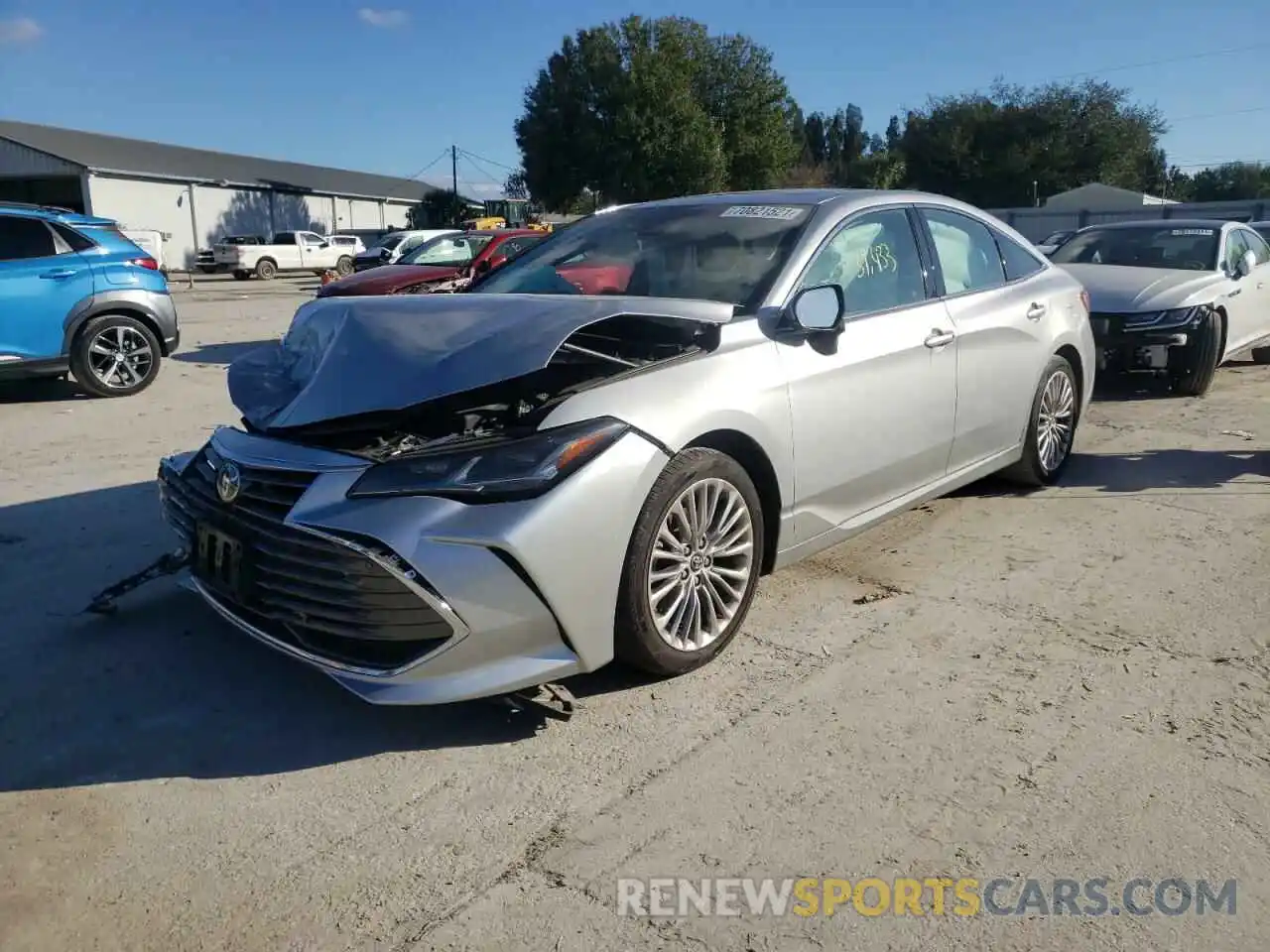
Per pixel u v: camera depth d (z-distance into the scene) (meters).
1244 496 5.75
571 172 48.41
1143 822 2.81
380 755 3.21
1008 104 63.62
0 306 8.82
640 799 2.95
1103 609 4.23
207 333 15.21
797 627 4.08
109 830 2.84
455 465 3.11
